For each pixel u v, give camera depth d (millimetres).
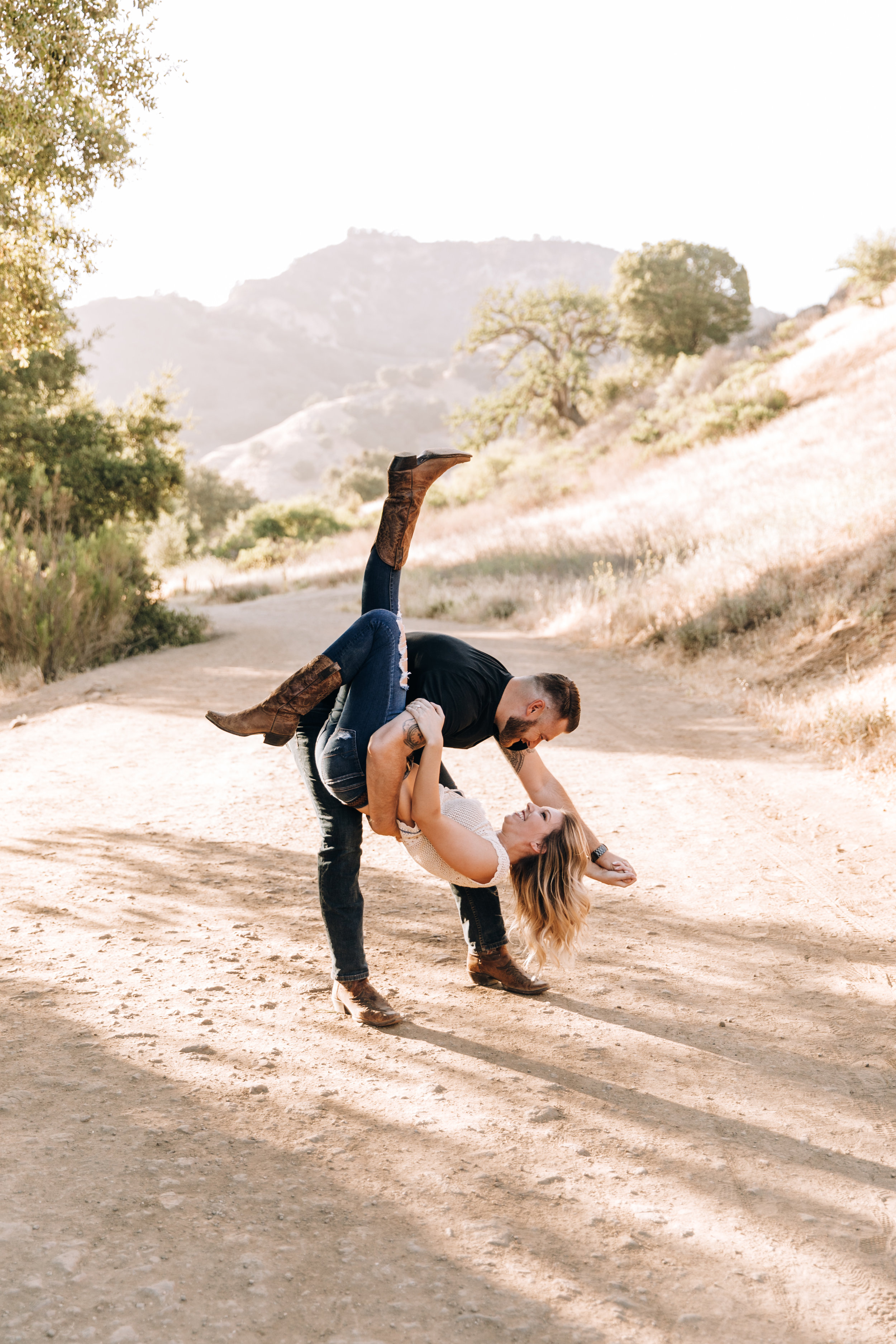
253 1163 2684
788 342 45156
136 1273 2221
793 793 6676
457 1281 2246
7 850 5738
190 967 4066
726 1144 2850
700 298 53750
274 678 12227
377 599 3420
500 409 58344
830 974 4043
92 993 3775
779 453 23562
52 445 20875
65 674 13531
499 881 3359
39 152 10336
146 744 8812
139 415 23344
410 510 3393
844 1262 2354
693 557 14508
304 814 6488
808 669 9484
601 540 20312
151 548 47281
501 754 8320
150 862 5508
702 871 5348
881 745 7129
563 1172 2691
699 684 10250
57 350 13273
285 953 4238
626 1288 2242
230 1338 2045
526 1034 3529
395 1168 2682
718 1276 2293
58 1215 2412
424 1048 3408
